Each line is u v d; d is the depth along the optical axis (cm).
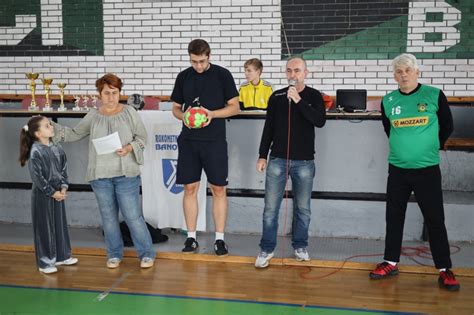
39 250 394
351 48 711
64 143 509
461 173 502
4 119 515
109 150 386
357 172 470
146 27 749
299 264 408
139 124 401
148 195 484
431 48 692
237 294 353
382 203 464
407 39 696
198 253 430
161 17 744
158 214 485
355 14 704
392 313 321
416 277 384
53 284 374
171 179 479
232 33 733
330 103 588
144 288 365
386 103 370
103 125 393
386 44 702
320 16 712
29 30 774
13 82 788
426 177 360
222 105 409
